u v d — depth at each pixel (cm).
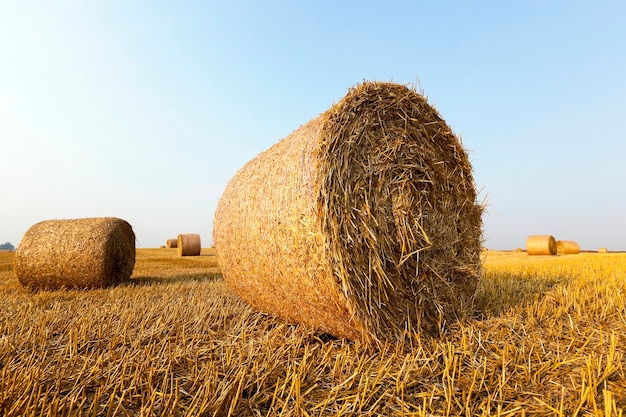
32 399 244
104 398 254
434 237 418
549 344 343
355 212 361
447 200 441
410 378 286
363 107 388
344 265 337
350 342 378
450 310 415
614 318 406
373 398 260
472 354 321
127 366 300
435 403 255
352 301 333
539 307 441
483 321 409
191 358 324
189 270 1181
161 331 392
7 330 400
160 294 635
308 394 265
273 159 427
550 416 233
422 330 374
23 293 730
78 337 373
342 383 274
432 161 434
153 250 2909
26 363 308
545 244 1978
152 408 231
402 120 418
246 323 439
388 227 381
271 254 389
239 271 476
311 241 344
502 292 525
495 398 255
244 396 262
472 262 459
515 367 294
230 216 489
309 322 396
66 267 788
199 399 246
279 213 376
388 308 359
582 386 240
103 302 569
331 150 355
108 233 816
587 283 588
